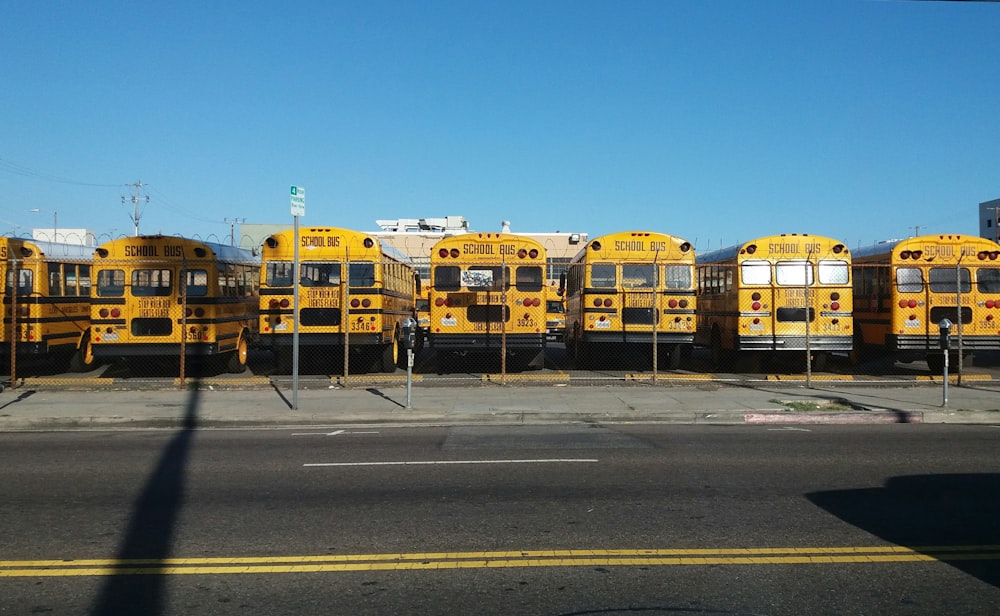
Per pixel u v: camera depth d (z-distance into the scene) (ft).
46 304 60.13
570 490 26.73
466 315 59.06
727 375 62.44
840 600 16.79
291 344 58.85
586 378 57.62
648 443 36.40
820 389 54.44
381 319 59.21
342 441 37.58
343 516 23.53
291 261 59.21
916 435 38.75
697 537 21.26
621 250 61.57
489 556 19.76
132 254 59.26
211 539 21.29
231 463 31.91
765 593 17.20
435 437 38.63
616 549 20.27
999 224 214.28
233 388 55.57
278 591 17.48
